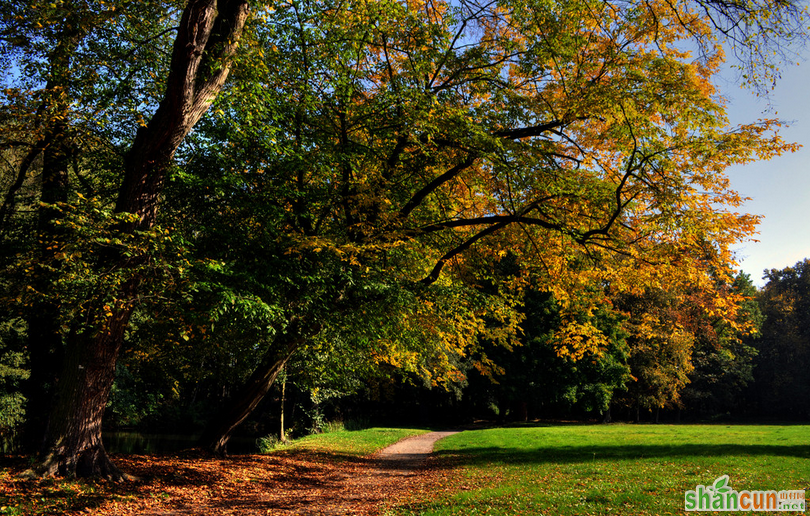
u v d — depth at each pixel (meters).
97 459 9.41
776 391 53.16
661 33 10.98
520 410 44.78
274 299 10.20
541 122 13.08
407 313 12.41
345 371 18.03
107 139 11.25
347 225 11.95
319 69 11.30
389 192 12.16
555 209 13.16
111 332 9.23
